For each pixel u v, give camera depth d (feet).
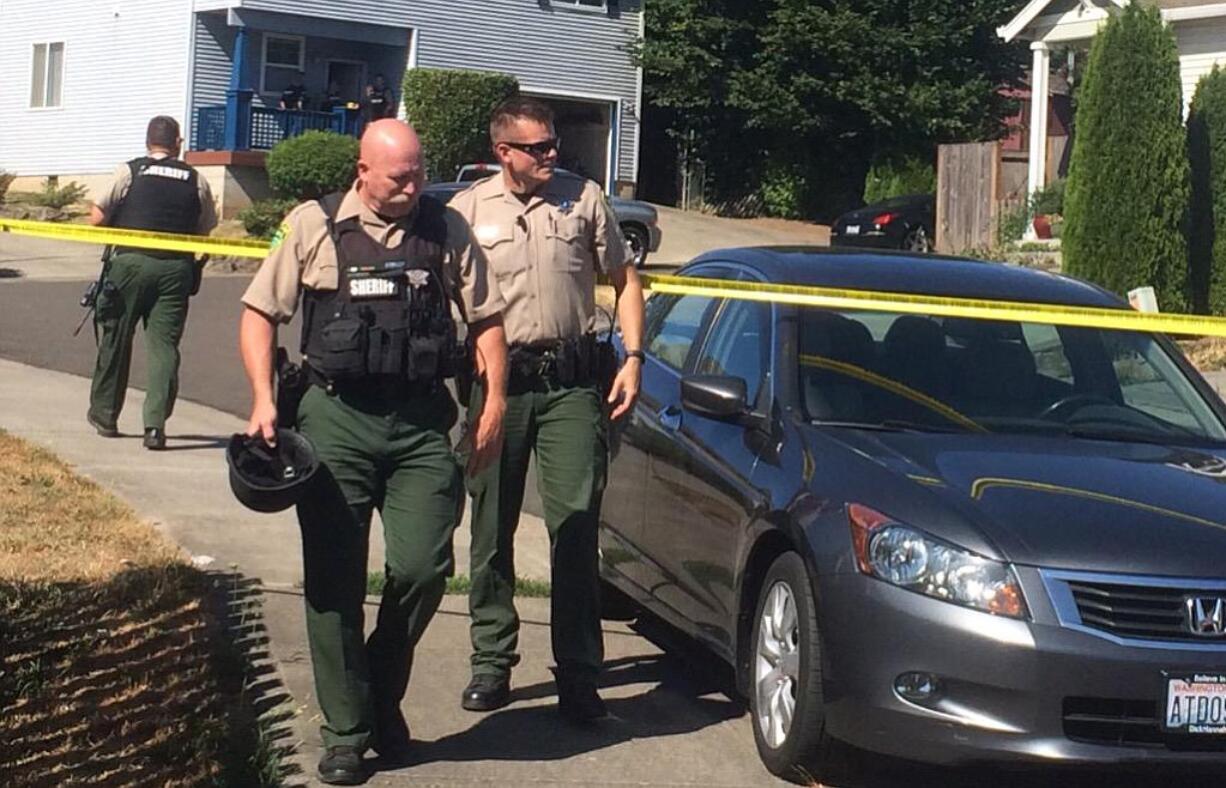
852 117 120.67
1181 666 15.67
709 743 18.78
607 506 23.15
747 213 126.00
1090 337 21.44
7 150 117.91
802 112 118.21
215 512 27.48
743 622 18.69
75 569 22.62
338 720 16.56
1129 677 15.61
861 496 17.02
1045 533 16.17
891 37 116.98
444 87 104.88
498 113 18.53
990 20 119.65
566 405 18.48
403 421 16.22
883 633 16.15
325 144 92.63
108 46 109.81
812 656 16.87
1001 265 23.27
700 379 19.72
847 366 19.99
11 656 19.01
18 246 83.92
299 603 22.77
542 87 114.83
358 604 16.47
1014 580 15.87
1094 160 56.29
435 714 19.13
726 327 21.89
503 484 18.84
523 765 17.67
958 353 20.61
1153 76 55.57
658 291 21.09
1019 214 82.79
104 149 110.63
